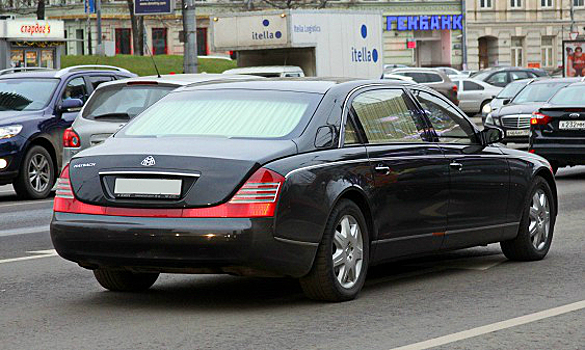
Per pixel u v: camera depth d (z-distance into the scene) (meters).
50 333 17.69
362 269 20.47
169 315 19.12
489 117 68.31
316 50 81.88
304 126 20.02
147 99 37.66
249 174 18.62
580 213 36.22
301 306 19.83
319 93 20.91
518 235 25.22
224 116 20.67
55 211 19.69
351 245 20.17
